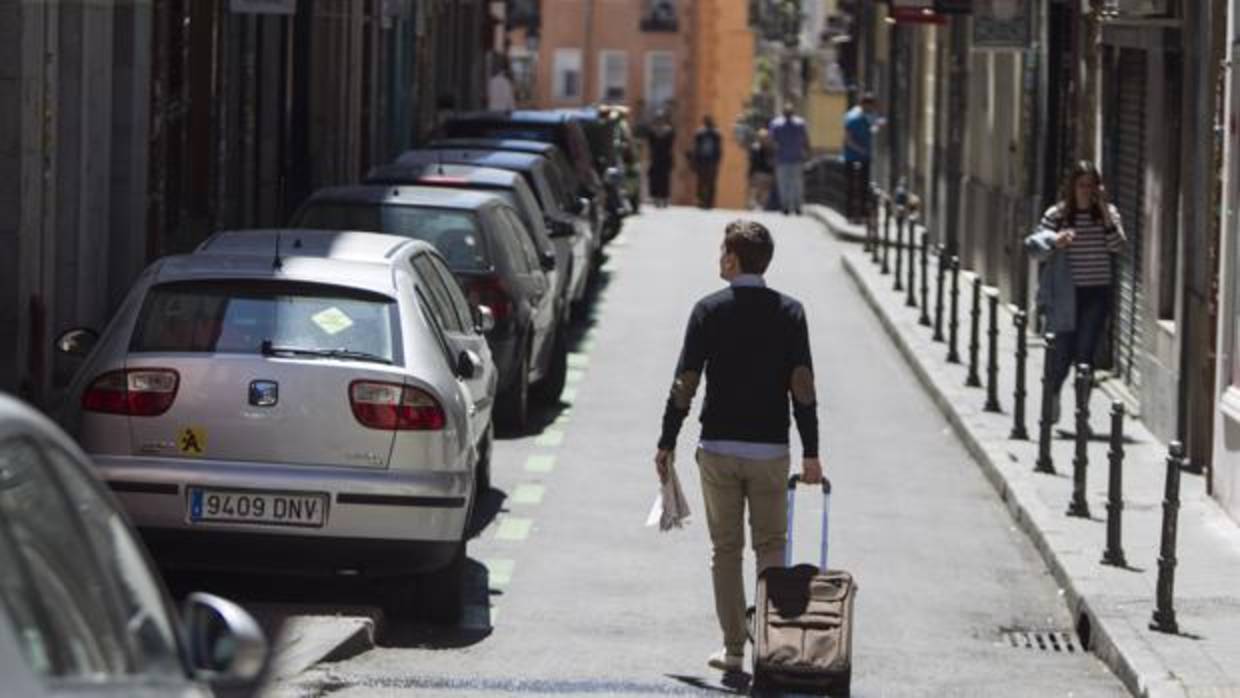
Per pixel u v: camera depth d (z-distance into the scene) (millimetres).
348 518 40125
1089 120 82875
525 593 46625
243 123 90812
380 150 132250
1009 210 99312
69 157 63500
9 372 56969
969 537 54406
